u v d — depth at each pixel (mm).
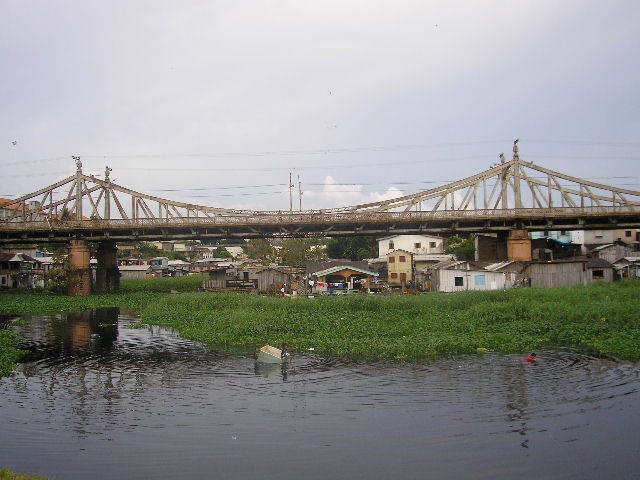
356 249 124500
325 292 70562
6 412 20891
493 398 21391
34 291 78688
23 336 39688
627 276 70625
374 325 37688
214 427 18891
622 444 16594
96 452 16875
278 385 24141
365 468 15320
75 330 42750
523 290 49469
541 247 86062
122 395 23078
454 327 36031
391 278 82938
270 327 38094
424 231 70688
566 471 14891
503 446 16656
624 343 30125
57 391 23875
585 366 26203
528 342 31719
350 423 18969
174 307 52250
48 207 77750
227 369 27469
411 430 18156
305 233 73125
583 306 39906
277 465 15648
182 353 31969
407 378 24688
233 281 76375
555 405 20359
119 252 140625
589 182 72812
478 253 81188
